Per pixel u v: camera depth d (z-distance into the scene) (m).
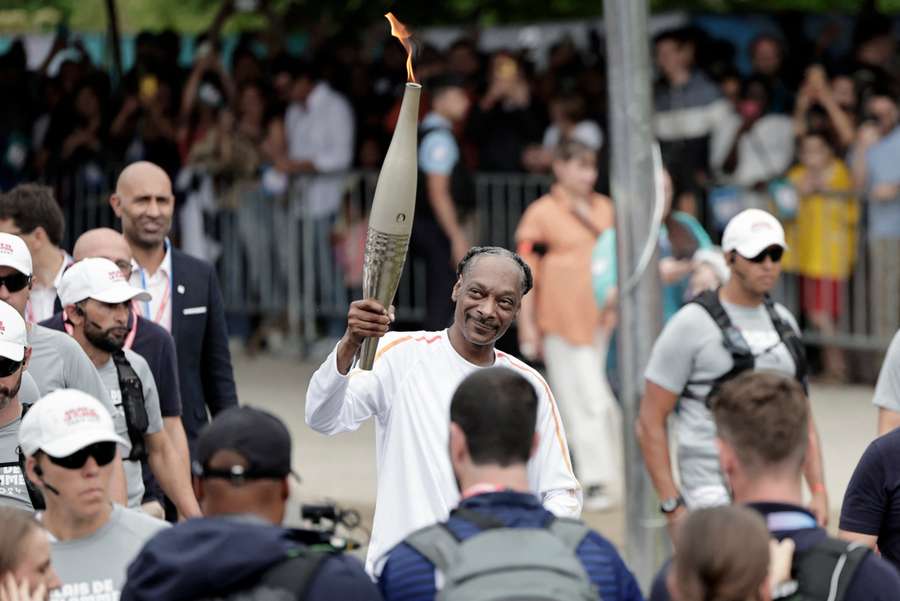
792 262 23.95
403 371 9.91
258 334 26.95
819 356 24.66
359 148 26.58
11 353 10.05
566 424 18.53
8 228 13.12
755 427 7.30
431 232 22.47
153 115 26.92
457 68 26.42
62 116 27.39
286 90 26.55
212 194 26.59
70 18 34.50
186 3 35.78
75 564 8.45
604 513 18.06
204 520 7.05
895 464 9.64
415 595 7.33
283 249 26.47
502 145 25.48
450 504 9.67
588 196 18.42
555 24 30.08
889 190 23.30
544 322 18.39
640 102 13.82
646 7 13.88
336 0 30.77
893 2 31.58
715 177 24.78
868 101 23.94
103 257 12.62
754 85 24.92
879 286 23.45
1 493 10.23
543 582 7.00
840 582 7.13
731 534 6.67
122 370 11.79
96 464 8.37
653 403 12.45
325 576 6.99
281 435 7.19
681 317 12.33
